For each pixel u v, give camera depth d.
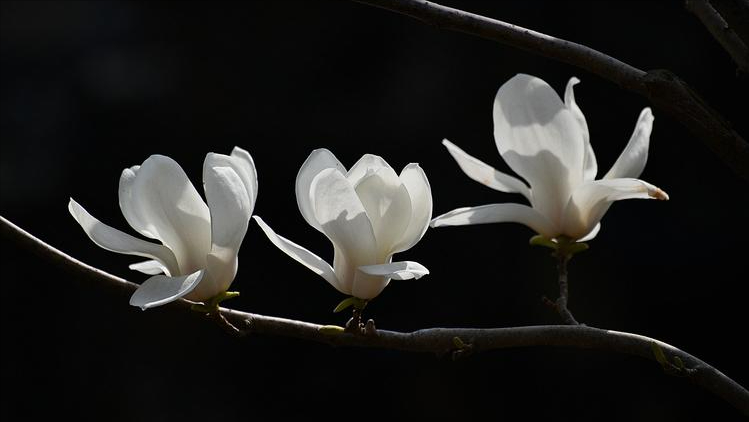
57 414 7.25
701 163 7.42
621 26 7.57
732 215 7.28
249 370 7.40
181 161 7.81
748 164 2.25
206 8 7.90
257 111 7.88
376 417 7.30
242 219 2.24
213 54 7.91
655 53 7.51
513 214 2.34
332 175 2.22
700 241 7.29
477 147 7.79
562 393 7.23
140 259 7.46
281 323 2.27
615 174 2.36
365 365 7.38
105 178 7.65
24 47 7.67
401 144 7.82
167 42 7.89
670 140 7.51
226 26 7.91
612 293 7.30
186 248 2.25
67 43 7.74
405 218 2.24
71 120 7.66
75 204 2.24
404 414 7.30
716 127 2.25
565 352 7.25
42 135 7.58
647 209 7.42
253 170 2.25
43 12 7.70
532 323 7.39
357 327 2.26
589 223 2.34
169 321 7.40
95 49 7.78
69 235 7.52
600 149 7.71
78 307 7.42
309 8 7.94
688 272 7.26
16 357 7.32
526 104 2.33
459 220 2.34
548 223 2.35
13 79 7.64
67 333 7.37
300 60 7.93
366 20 7.90
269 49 7.93
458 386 7.30
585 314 7.29
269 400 7.36
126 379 7.34
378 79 7.90
